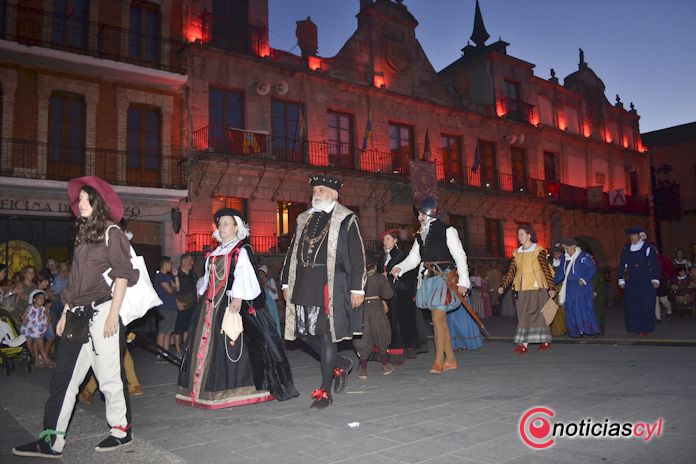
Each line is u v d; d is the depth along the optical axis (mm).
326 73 22203
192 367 4684
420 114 25000
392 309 7215
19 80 15992
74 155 16766
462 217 26109
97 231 3510
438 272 6535
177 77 18016
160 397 5559
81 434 3980
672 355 7066
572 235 30453
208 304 4750
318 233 4883
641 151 35375
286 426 3975
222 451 3408
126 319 3645
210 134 19016
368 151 22875
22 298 9742
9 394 5988
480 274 23625
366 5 24016
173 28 18703
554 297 8250
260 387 4730
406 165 24125
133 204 17203
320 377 6602
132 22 18188
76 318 3492
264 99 20250
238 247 4750
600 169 32906
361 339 6340
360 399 4930
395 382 5871
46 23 16469
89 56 16578
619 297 32156
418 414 4227
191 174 18312
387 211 23094
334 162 22047
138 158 17766
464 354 8312
